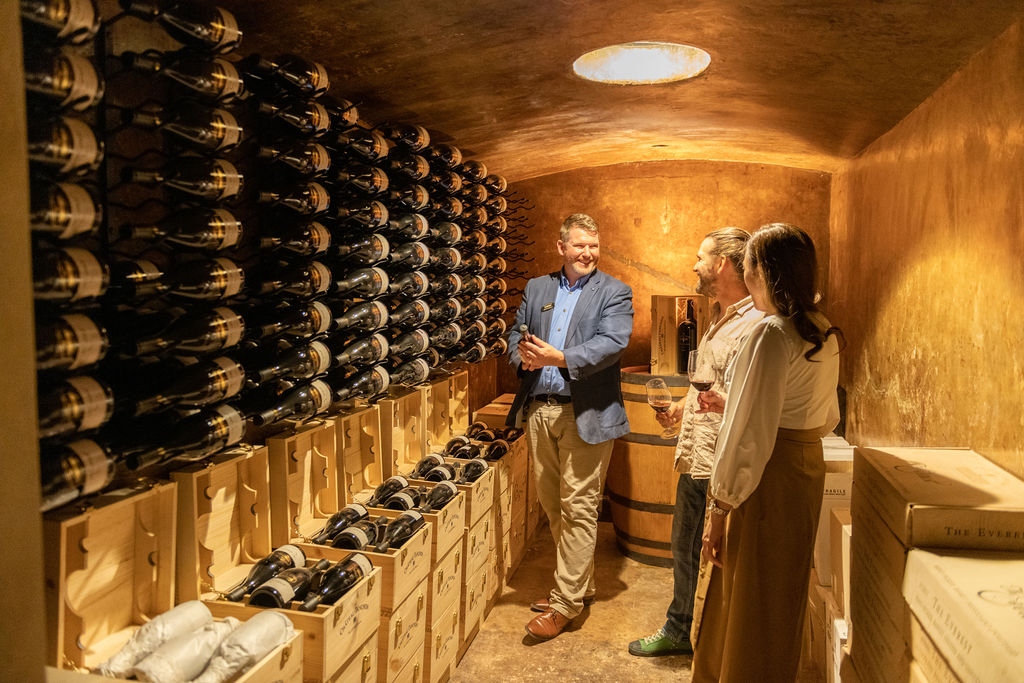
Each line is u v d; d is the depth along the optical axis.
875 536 2.12
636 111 3.55
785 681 2.20
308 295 2.23
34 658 1.06
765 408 2.08
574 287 3.61
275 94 2.13
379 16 2.09
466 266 3.76
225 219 1.79
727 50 2.60
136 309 1.74
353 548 2.24
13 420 1.03
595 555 4.40
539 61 2.69
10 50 0.99
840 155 4.24
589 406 3.36
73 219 1.37
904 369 3.15
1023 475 1.96
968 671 1.43
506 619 3.51
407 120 3.26
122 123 1.68
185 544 1.88
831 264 4.90
